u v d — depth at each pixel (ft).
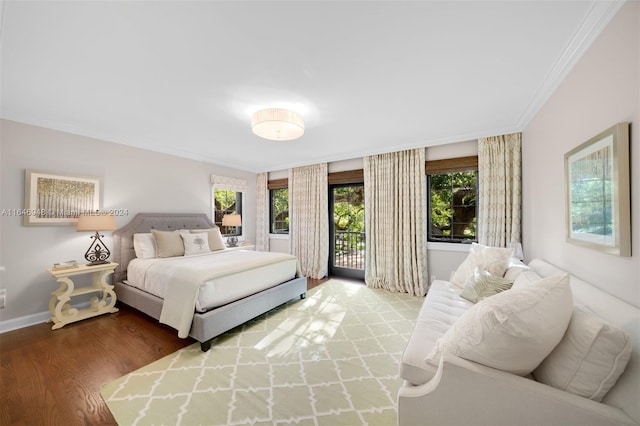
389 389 5.60
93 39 5.06
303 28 4.76
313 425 4.63
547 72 6.23
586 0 4.10
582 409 2.90
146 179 12.43
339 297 11.84
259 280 9.45
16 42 5.11
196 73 6.28
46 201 9.32
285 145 12.65
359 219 15.47
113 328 8.63
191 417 4.81
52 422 4.71
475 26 4.71
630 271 3.85
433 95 7.43
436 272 12.20
